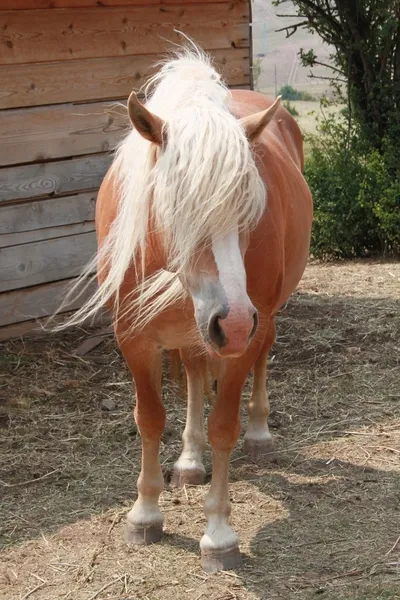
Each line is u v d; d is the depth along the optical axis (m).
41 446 4.20
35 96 5.44
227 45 6.36
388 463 3.94
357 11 9.41
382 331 5.82
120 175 2.91
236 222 2.37
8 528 3.41
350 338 5.73
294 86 29.53
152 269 2.75
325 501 3.58
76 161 5.74
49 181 5.61
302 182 3.69
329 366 5.23
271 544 3.23
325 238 8.89
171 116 2.54
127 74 5.88
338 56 9.84
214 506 3.11
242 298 2.35
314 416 4.54
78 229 5.84
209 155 2.34
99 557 3.17
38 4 5.33
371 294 6.93
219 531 3.10
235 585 2.96
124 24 5.77
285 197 3.22
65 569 3.10
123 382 5.02
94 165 5.84
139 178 2.60
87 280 5.91
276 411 4.59
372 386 4.91
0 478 3.86
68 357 5.35
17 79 5.34
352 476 3.81
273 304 3.10
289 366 5.26
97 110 5.77
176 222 2.38
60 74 5.54
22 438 4.28
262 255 2.87
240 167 2.37
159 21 5.95
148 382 3.12
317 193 8.88
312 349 5.50
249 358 2.94
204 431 3.96
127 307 2.93
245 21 6.44
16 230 5.50
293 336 5.75
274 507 3.53
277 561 3.11
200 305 2.41
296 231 3.42
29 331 5.66
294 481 3.78
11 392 4.82
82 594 2.94
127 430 4.39
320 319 6.14
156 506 3.30
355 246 9.02
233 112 3.33
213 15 6.23
